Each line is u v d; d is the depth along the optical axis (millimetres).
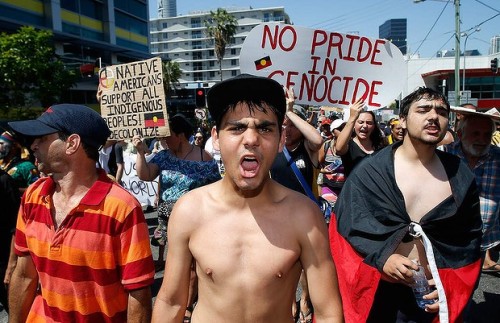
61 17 32344
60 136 1866
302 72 3768
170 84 45000
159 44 123750
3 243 3105
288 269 1468
